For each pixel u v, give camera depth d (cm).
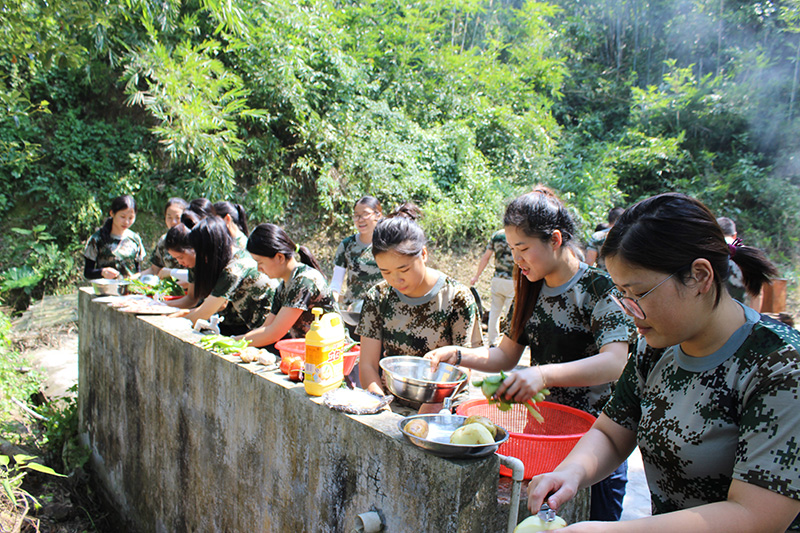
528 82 1545
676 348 137
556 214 207
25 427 478
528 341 230
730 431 123
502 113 1319
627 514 323
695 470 128
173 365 307
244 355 255
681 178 1384
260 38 934
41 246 771
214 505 274
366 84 1134
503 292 655
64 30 477
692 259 119
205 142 830
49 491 399
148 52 810
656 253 119
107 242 554
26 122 805
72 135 825
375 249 240
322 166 980
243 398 248
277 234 310
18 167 777
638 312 125
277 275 315
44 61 461
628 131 1468
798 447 109
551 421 212
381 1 1322
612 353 189
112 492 396
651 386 143
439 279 255
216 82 855
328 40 1056
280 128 995
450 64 1339
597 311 202
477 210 1080
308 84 989
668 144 1366
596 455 150
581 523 117
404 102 1225
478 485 157
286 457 222
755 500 111
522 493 174
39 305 737
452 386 201
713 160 1418
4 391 513
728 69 1542
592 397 220
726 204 1304
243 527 251
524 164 1320
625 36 1805
